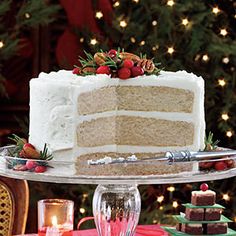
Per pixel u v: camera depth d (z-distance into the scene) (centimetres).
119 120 332
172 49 503
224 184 528
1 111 584
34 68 583
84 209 513
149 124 336
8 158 289
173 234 323
